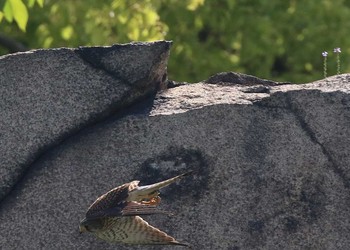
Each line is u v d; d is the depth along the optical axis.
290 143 17.80
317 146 17.77
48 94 18.08
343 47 45.28
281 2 45.66
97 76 18.11
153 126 17.88
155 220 17.69
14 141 18.00
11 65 18.11
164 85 18.83
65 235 17.78
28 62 18.11
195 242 17.67
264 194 17.69
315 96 17.86
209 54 43.06
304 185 17.72
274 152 17.77
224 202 17.70
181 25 42.53
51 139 18.00
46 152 18.02
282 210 17.67
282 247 17.64
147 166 17.80
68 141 18.02
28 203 17.84
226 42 44.44
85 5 35.94
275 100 17.95
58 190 17.84
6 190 17.94
